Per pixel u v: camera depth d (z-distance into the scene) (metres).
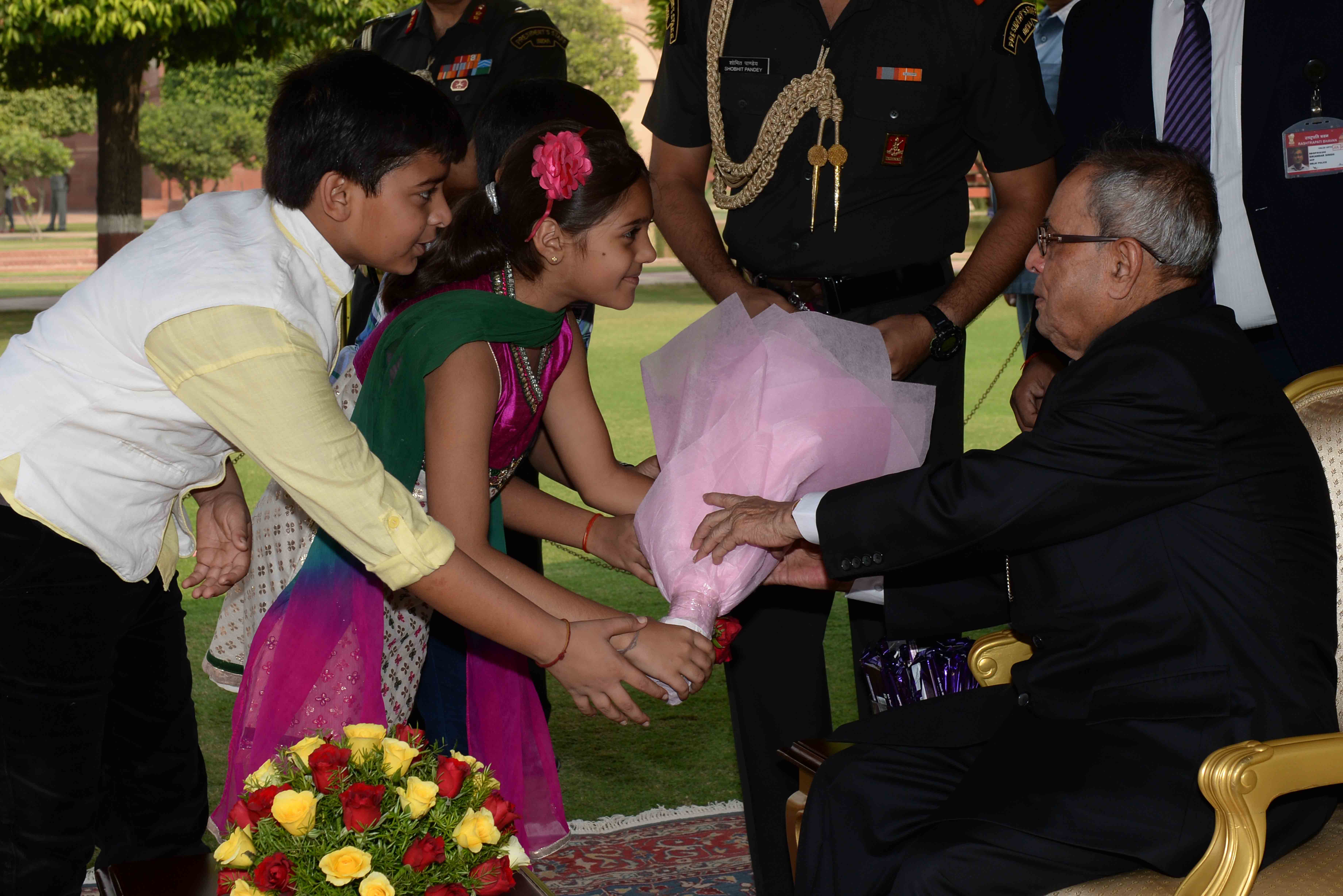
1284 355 2.96
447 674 2.49
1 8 14.01
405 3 15.12
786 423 2.14
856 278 2.69
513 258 2.08
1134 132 2.08
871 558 2.02
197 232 1.80
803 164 2.68
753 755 2.72
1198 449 1.89
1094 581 1.98
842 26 2.65
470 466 2.01
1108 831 1.81
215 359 1.68
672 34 2.85
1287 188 2.81
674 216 2.87
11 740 1.85
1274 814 1.88
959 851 1.84
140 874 1.85
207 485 2.02
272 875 1.42
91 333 1.77
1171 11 2.97
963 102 2.72
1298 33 2.79
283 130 1.79
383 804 1.52
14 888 1.88
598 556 2.37
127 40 14.96
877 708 2.62
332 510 1.73
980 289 2.67
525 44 3.54
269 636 2.12
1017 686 2.08
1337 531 2.13
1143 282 2.00
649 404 2.27
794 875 2.33
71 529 1.81
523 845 2.28
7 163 37.25
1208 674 1.88
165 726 2.19
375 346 2.22
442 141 1.82
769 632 2.71
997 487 1.94
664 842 2.91
